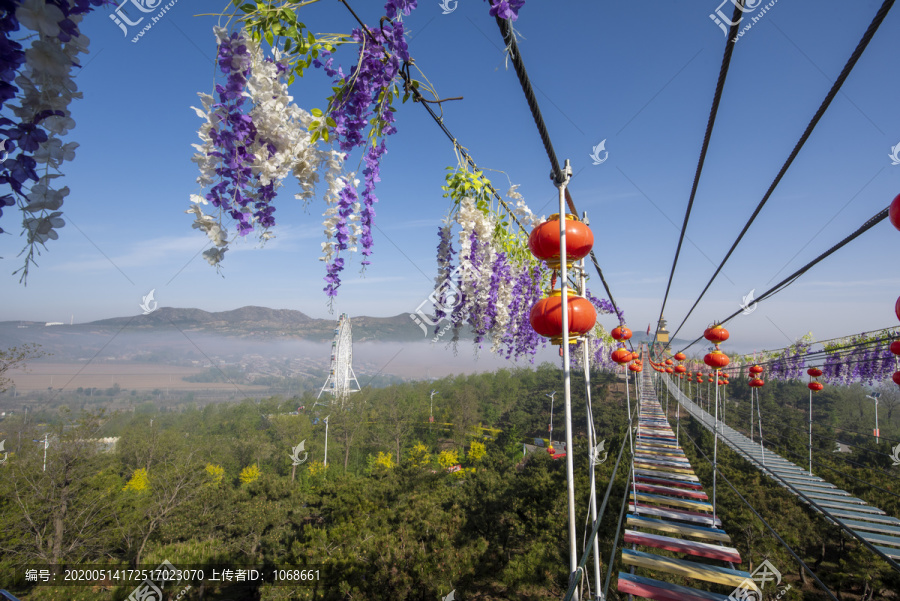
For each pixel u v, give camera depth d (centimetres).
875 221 213
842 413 3428
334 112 159
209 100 134
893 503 1223
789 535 1225
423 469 1792
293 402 5394
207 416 5069
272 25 136
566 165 235
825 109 162
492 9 122
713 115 194
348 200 181
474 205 344
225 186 138
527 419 4728
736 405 2973
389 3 158
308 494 1714
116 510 1620
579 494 1266
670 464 821
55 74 90
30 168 90
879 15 119
